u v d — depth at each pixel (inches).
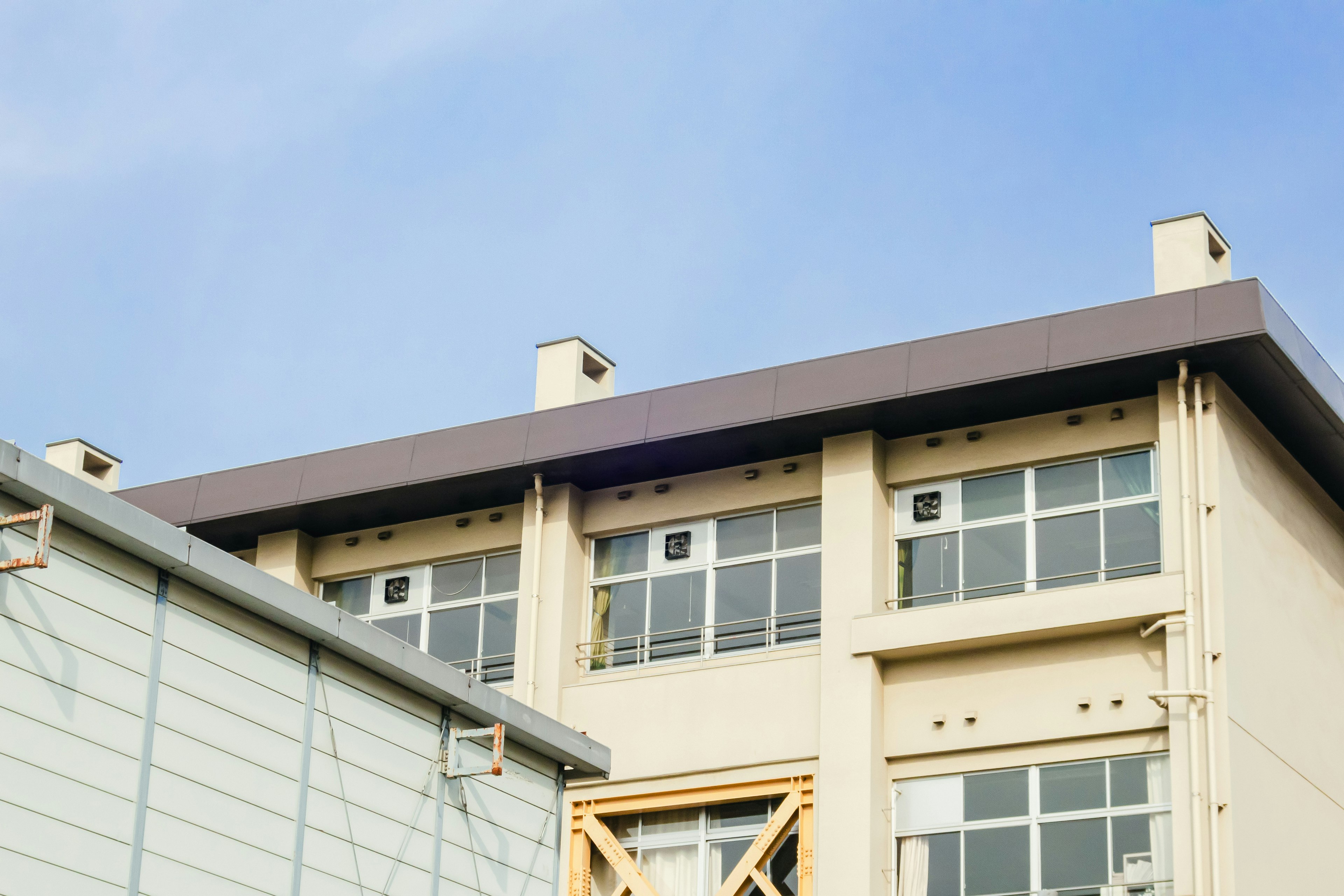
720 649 1197.1
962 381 1115.9
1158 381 1096.8
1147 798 1031.6
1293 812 1045.8
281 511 1322.6
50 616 614.5
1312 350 1107.9
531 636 1218.6
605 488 1269.7
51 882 593.3
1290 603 1116.5
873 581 1137.4
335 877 707.4
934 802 1090.7
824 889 1075.9
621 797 1173.1
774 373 1178.6
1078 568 1104.2
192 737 658.8
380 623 1320.1
